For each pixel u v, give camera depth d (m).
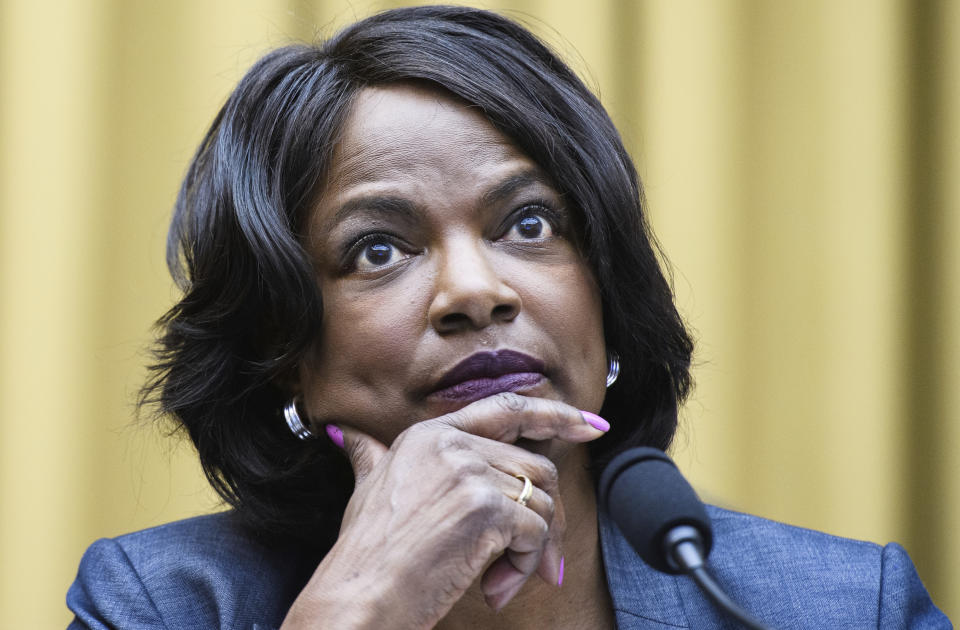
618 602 5.63
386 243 5.29
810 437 11.16
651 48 11.22
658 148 11.20
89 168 10.48
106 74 10.57
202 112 10.55
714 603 3.72
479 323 5.06
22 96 10.45
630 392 5.98
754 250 11.27
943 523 11.07
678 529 3.84
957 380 11.14
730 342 11.16
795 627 5.61
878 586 5.78
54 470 10.25
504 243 5.30
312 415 5.56
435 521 4.68
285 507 6.06
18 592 10.15
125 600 5.86
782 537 6.12
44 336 10.32
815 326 11.23
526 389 5.07
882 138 11.38
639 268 5.74
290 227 5.45
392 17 5.85
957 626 11.00
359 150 5.32
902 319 11.23
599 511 5.88
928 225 11.30
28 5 10.51
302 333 5.38
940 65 11.52
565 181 5.42
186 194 6.54
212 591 5.85
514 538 4.72
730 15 11.37
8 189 10.38
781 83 11.38
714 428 11.09
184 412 5.97
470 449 4.84
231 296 5.74
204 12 10.63
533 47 5.84
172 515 10.29
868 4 11.51
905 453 11.11
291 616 4.67
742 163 11.30
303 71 5.66
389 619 4.59
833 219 11.33
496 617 5.55
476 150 5.29
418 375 5.11
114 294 10.45
